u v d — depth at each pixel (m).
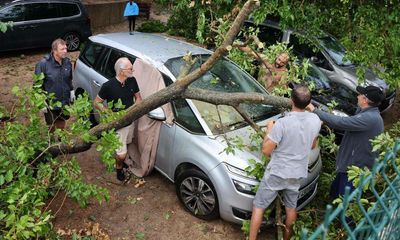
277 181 3.82
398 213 2.32
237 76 5.49
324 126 5.27
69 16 11.16
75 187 3.67
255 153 4.48
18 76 8.99
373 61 6.15
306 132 3.66
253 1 3.54
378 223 2.11
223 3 6.26
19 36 10.24
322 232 1.61
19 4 10.10
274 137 3.65
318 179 4.95
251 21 8.80
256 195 4.03
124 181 5.36
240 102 4.09
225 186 4.35
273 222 4.45
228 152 4.11
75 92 6.70
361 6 6.01
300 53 8.47
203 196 4.64
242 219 4.40
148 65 5.25
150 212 4.88
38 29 10.55
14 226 2.99
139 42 6.07
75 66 6.66
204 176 4.55
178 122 4.87
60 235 4.39
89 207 4.89
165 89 4.08
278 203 4.12
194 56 5.59
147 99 4.14
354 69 8.17
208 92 4.12
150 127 5.04
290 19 6.16
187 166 4.82
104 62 6.09
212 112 4.87
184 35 13.73
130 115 4.24
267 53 5.39
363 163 4.15
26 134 3.81
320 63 8.29
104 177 5.45
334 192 4.52
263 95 4.07
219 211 4.54
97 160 5.82
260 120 4.98
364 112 4.08
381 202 2.05
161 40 6.31
